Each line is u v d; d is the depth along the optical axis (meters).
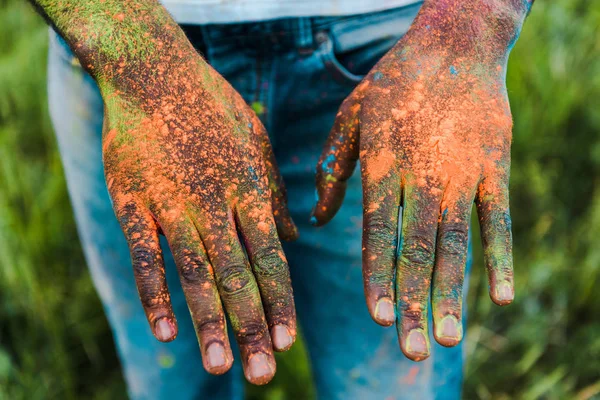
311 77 0.89
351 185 0.96
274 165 0.79
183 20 0.84
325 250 1.04
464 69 0.72
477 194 0.70
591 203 1.83
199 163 0.69
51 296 1.60
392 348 1.04
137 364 1.18
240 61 0.88
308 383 1.49
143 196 0.68
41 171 1.87
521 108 1.91
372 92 0.73
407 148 0.69
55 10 0.73
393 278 0.67
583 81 2.00
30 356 1.53
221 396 1.23
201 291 0.66
